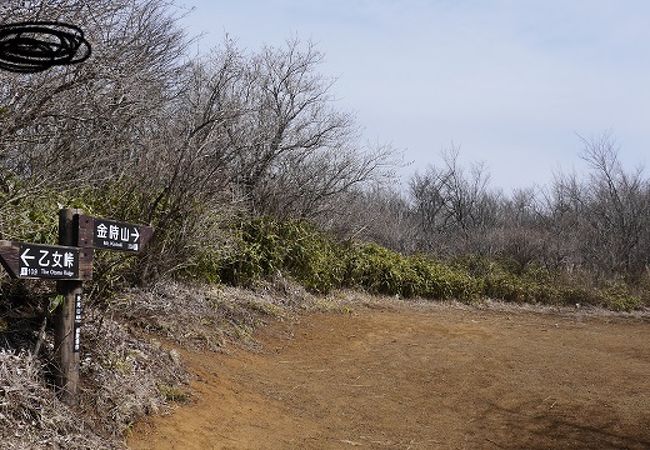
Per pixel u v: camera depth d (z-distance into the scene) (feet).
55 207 19.74
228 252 33.47
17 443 13.33
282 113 47.21
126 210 25.29
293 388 24.03
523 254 70.23
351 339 33.32
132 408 16.78
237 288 35.47
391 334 35.70
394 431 21.54
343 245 49.57
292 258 40.57
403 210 93.61
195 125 29.99
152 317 25.23
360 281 48.39
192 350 24.62
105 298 19.57
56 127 21.40
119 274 21.74
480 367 30.58
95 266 19.04
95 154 23.94
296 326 33.50
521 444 21.53
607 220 89.40
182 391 19.58
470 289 55.26
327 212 48.29
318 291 42.11
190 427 17.54
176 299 28.27
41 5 18.12
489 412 24.53
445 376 28.63
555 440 22.09
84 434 14.80
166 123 28.99
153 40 31.27
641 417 25.05
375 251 51.85
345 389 25.18
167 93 37.45
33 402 14.52
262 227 38.75
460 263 64.34
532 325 47.16
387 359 30.32
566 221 92.48
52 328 17.33
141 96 26.13
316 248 43.06
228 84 43.14
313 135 49.34
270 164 43.47
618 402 26.84
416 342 34.50
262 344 29.12
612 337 44.04
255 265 36.78
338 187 51.80
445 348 33.78
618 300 63.72
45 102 20.65
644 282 73.46
